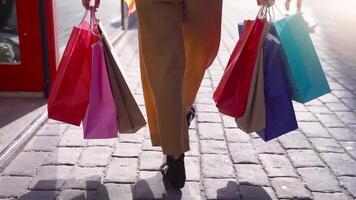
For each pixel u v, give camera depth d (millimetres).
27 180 3066
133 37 8266
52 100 2955
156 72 2691
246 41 2887
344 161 3451
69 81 2943
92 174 3166
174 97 2709
